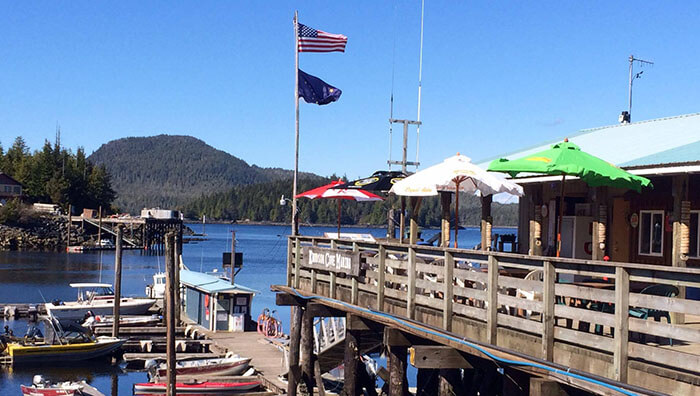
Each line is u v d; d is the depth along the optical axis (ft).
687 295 50.14
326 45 76.28
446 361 39.99
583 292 32.07
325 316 61.31
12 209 378.12
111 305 148.97
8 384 98.63
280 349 108.27
